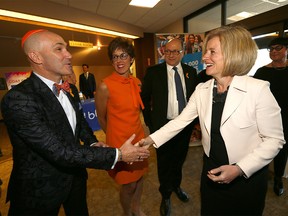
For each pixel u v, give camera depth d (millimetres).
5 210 1901
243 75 900
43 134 816
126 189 1518
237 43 837
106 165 926
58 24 4605
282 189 1891
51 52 900
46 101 905
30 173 890
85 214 1241
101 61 8945
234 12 4465
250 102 834
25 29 5309
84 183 1213
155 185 2209
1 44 5918
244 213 968
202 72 1972
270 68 1904
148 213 1774
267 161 815
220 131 901
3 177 2607
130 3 4637
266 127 824
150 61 7844
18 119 799
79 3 4438
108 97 1359
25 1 3705
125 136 1396
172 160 1790
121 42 1324
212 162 1011
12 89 854
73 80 2289
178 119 1188
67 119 981
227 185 973
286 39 1788
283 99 1800
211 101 957
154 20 6176
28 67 7277
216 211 1048
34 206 914
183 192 1921
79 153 860
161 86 1720
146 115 1876
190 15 5719
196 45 3531
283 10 3186
